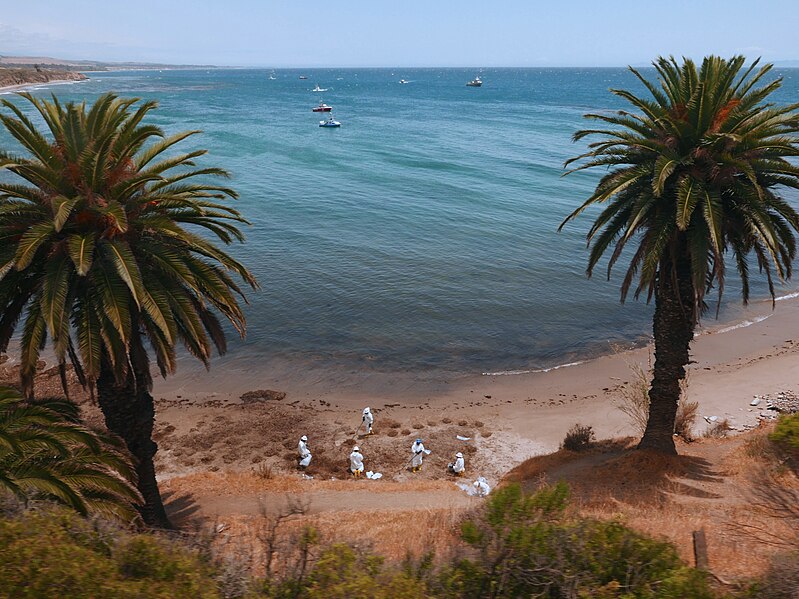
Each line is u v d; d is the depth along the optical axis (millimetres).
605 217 18766
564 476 19484
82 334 12500
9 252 12156
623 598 7305
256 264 42969
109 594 6988
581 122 134875
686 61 17016
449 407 26609
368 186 68312
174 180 14109
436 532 14312
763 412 25359
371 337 33125
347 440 23625
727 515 14281
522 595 7684
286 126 120438
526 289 40281
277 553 9156
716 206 16000
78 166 12602
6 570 6980
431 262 44469
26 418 11125
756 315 36844
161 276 13688
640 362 30844
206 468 21688
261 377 28875
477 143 102500
